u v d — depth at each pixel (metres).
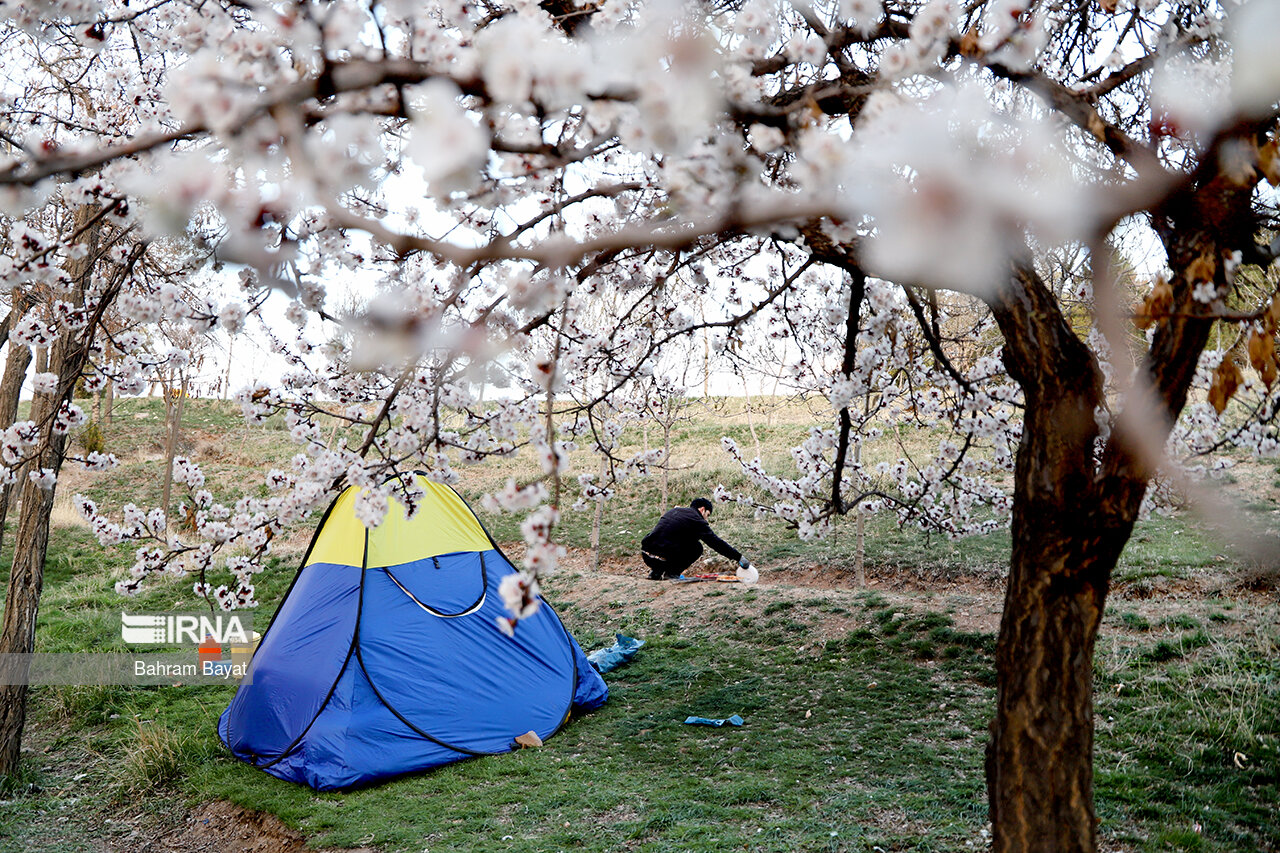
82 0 2.08
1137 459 2.20
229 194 1.36
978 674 6.66
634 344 4.14
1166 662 6.16
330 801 5.77
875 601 8.39
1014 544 2.40
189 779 6.43
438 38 1.91
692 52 1.33
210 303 2.62
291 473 3.63
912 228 1.00
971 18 2.45
